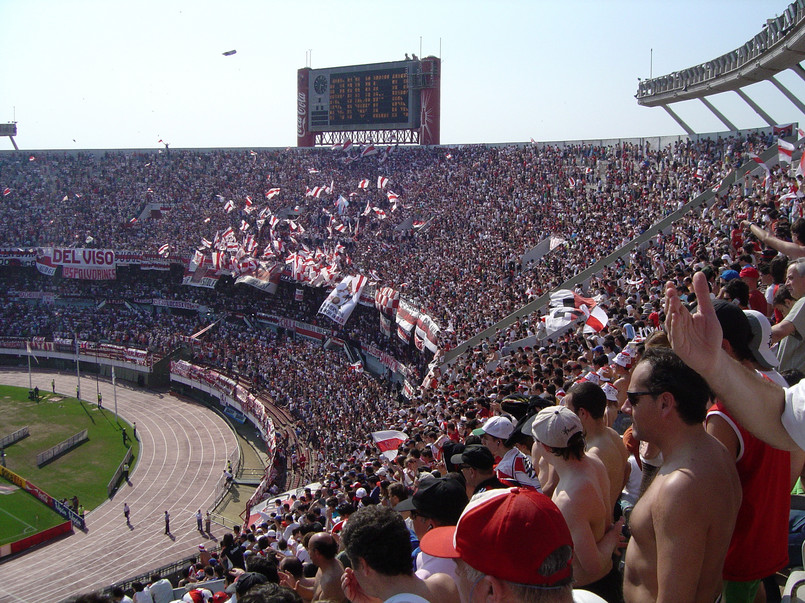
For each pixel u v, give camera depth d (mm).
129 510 43625
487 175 65312
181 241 76562
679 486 4441
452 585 5508
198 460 51844
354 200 71875
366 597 5965
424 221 63031
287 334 68688
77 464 51094
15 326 77125
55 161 89500
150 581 22703
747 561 5203
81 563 36812
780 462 5148
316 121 78625
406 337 49031
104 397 66562
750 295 11047
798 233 11773
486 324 40031
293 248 67812
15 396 66438
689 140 52312
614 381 12320
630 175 53000
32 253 78188
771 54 36781
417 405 33375
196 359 67500
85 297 79688
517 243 50906
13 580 35000
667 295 4422
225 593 14703
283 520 22344
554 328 25016
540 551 3926
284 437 48188
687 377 4676
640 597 4777
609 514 6566
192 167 86312
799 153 37812
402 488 11602
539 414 6441
